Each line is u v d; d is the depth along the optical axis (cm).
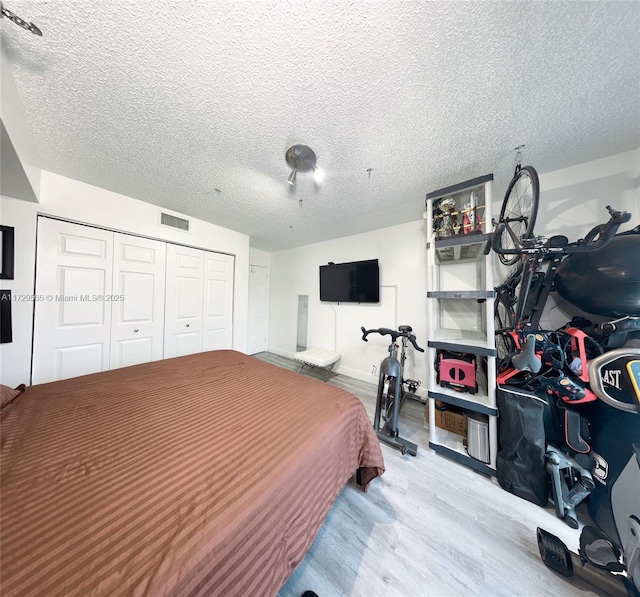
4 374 163
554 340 142
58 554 48
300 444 88
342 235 330
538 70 95
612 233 97
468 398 159
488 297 149
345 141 139
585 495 114
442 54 90
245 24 81
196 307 277
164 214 244
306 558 99
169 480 69
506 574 94
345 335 334
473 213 166
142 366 172
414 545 105
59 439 85
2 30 81
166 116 122
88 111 119
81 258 195
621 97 107
